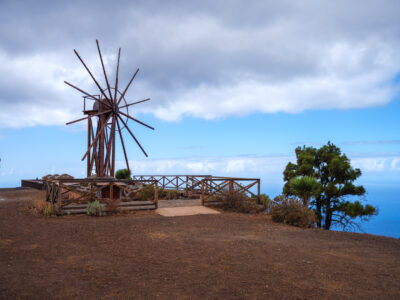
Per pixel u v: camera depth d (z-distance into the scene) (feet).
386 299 13.07
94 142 65.26
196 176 70.08
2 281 14.47
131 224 31.65
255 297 13.08
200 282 14.79
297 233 28.81
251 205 44.73
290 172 76.18
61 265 17.31
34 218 35.06
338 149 73.82
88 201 44.09
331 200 71.61
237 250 21.06
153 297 12.95
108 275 15.69
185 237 25.39
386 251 21.77
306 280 15.24
